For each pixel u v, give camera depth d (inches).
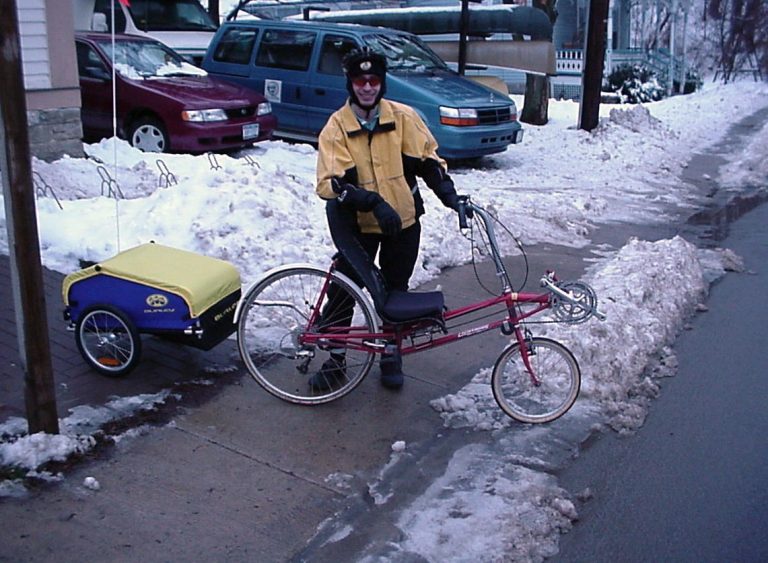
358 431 184.9
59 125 368.2
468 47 647.8
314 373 204.7
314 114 498.9
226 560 140.9
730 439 190.2
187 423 183.6
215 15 735.1
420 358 223.5
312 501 158.6
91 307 197.2
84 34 473.4
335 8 948.0
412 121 190.2
